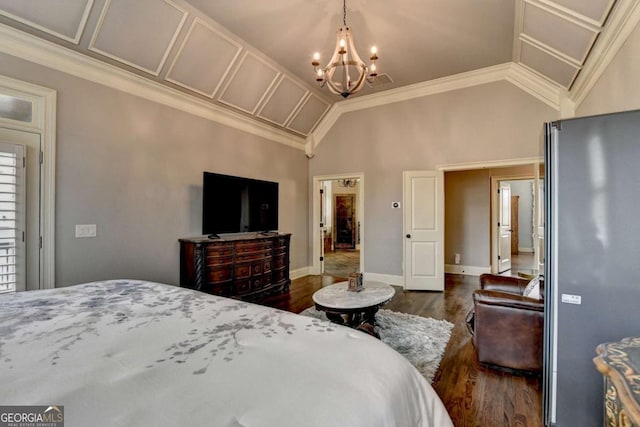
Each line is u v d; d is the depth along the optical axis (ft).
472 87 15.12
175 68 11.34
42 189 8.79
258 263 13.99
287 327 3.79
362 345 3.34
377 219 17.65
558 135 5.28
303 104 17.03
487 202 19.51
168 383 2.50
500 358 7.56
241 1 9.57
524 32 10.68
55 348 3.14
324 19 10.53
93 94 9.88
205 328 3.73
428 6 9.88
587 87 10.21
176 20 10.01
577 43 8.99
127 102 10.76
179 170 12.48
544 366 5.48
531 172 18.97
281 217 17.80
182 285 12.28
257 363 2.87
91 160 9.84
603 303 5.01
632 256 4.84
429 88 16.02
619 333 4.92
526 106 13.97
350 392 2.49
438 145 15.98
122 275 10.58
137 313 4.28
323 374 2.72
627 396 2.66
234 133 14.98
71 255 9.35
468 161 15.26
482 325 7.73
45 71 8.86
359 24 10.82
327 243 33.42
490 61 13.61
